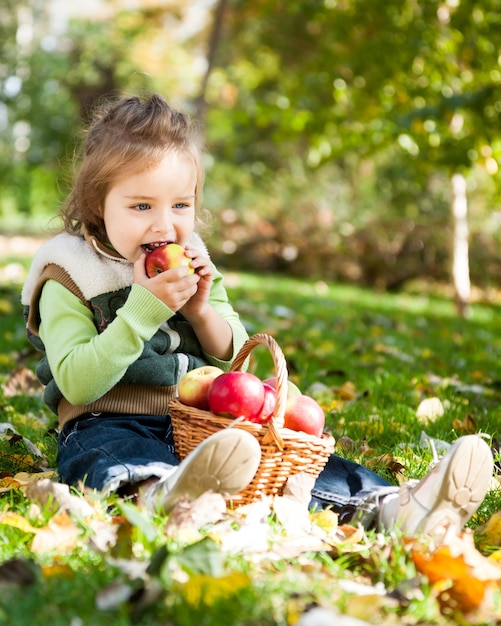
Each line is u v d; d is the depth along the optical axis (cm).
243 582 183
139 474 241
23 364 519
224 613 175
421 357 629
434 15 835
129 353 258
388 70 863
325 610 175
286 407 255
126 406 275
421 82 878
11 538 219
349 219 1491
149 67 2211
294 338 678
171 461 253
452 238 1002
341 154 950
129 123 271
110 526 221
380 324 855
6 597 175
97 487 240
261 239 1485
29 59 1920
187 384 256
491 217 1393
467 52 854
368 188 1536
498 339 824
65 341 267
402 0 866
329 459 274
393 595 194
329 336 710
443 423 394
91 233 285
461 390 485
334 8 934
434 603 190
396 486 275
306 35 1530
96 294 274
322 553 215
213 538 216
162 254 262
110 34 2219
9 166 2114
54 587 180
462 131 828
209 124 1750
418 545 221
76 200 287
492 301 1353
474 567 205
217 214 1524
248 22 1817
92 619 170
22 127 2166
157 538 210
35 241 1577
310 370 541
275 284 1230
